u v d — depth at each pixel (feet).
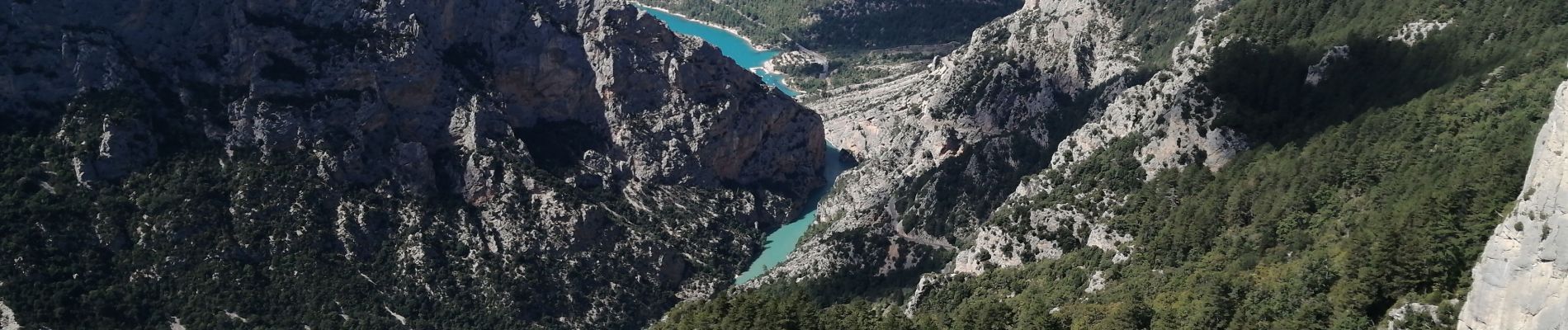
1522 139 524.93
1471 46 655.76
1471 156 542.98
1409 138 596.29
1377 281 469.16
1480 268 396.57
